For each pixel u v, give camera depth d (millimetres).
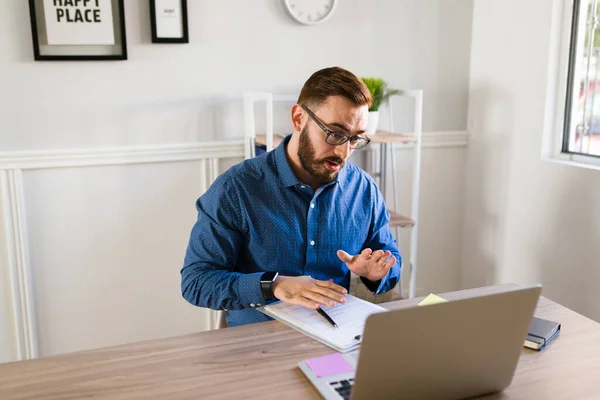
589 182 2293
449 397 1038
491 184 2826
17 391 1079
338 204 1661
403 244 3002
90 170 2398
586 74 2389
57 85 2283
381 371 943
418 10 2744
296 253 1616
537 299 1006
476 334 987
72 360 1199
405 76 2791
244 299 1422
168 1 2338
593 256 2309
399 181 2887
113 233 2484
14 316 2408
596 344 1289
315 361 1174
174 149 2473
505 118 2691
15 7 2180
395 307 1442
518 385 1119
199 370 1158
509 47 2623
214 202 1568
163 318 2654
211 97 2502
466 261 3068
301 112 1530
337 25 2629
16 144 2277
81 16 2252
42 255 2404
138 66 2375
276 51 2561
